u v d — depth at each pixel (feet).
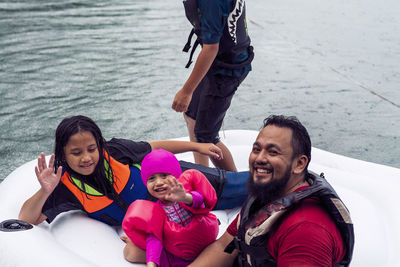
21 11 23.88
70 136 5.75
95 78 15.93
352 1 28.53
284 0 28.22
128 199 6.40
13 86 15.02
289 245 4.23
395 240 6.10
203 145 7.10
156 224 5.53
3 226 5.86
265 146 4.48
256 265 4.74
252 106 14.29
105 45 19.25
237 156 8.70
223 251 5.51
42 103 13.92
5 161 10.80
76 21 22.54
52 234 6.23
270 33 21.59
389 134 12.77
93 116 13.19
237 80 7.57
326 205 4.29
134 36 20.51
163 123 12.94
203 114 7.70
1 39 19.49
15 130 12.25
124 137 12.08
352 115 13.88
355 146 12.10
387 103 14.79
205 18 6.73
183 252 5.71
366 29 22.70
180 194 5.38
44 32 20.65
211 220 5.90
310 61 18.29
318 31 22.16
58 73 16.25
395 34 21.95
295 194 4.34
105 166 6.19
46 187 5.77
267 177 4.50
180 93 7.28
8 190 6.91
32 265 5.34
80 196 6.23
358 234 6.26
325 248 4.14
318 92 15.46
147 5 25.96
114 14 23.94
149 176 5.60
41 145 11.55
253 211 4.82
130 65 17.20
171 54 18.47
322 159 8.48
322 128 13.02
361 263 5.82
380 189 7.21
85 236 6.14
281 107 14.26
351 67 17.76
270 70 17.28
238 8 7.06
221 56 7.35
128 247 5.81
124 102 14.19
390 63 18.26
